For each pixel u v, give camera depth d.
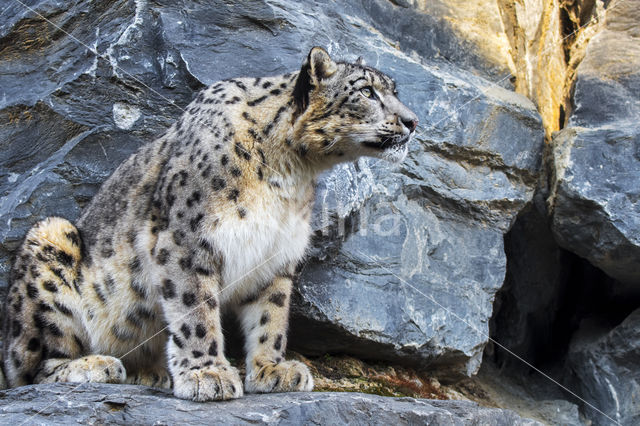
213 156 4.74
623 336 7.20
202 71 6.36
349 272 6.24
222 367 4.55
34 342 4.95
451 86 7.09
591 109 7.27
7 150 6.43
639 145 6.87
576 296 8.27
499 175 7.17
